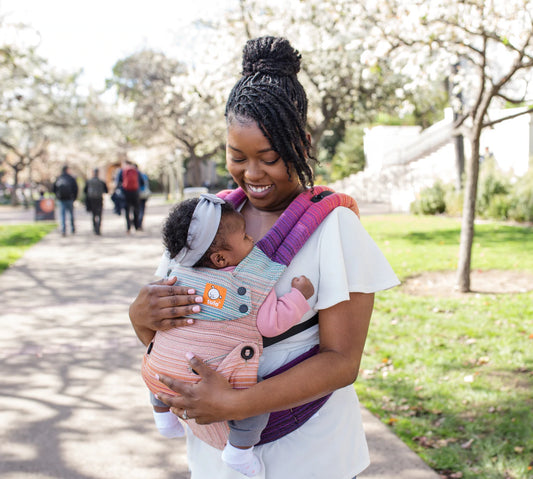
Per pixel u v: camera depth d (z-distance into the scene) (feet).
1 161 138.82
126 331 18.92
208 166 174.19
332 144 116.47
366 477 9.61
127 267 31.65
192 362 4.21
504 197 45.85
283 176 4.51
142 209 51.49
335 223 4.55
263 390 4.09
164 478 10.07
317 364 4.19
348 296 4.36
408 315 18.99
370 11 23.48
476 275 25.11
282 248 4.49
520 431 10.84
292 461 4.57
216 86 39.93
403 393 12.92
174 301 4.42
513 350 15.16
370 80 51.13
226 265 4.60
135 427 12.01
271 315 4.34
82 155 141.69
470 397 12.51
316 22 37.17
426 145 67.21
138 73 93.09
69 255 36.29
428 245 33.83
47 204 65.41
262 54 4.53
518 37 20.63
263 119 4.26
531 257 28.17
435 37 21.33
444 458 10.11
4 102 84.99
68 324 19.83
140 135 107.14
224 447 4.64
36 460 10.68
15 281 27.78
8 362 16.01
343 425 4.73
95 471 10.30
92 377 14.80
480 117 21.50
